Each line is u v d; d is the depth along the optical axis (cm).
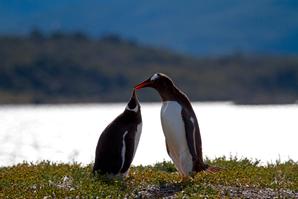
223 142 9731
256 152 7756
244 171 3603
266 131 12688
